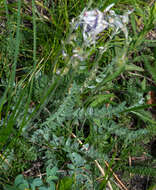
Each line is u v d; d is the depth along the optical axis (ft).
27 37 8.46
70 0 8.73
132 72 9.53
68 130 7.59
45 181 6.93
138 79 9.34
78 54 4.66
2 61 7.63
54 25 8.95
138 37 8.71
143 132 7.55
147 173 7.23
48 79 7.61
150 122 8.31
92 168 7.55
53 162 7.28
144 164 8.25
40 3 8.77
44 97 5.82
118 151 8.20
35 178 6.50
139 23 9.75
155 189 7.75
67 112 7.36
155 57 9.26
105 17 5.14
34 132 7.16
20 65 8.39
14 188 5.81
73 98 7.17
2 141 5.82
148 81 9.59
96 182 7.24
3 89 7.95
